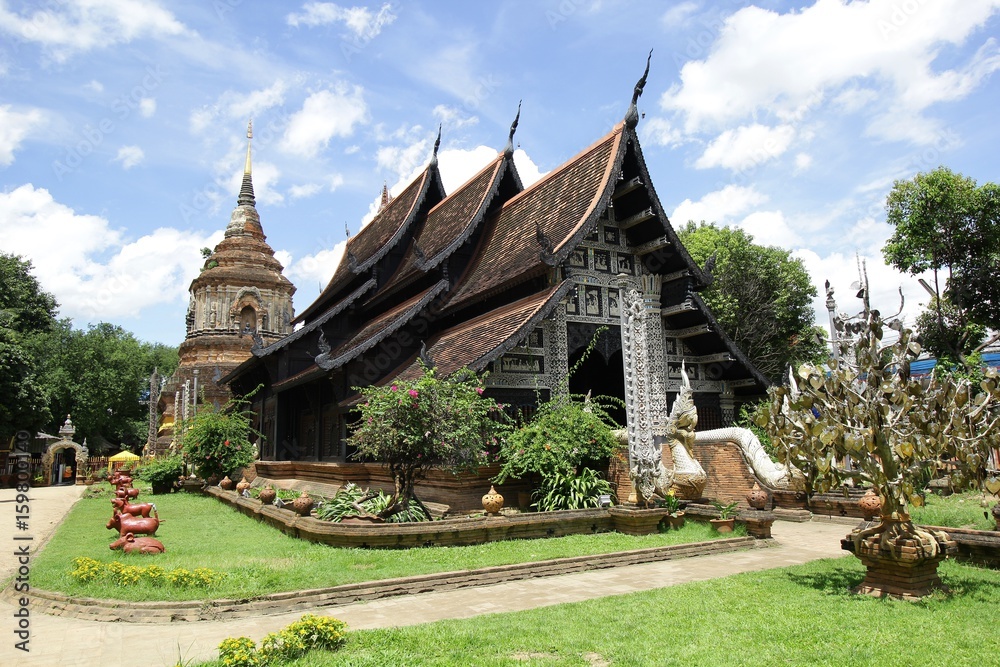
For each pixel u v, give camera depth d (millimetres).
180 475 27250
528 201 22641
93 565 9617
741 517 13398
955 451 8375
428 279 23125
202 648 7031
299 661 6344
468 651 6629
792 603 8281
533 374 17906
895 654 6387
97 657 6773
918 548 8250
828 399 8891
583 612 8016
